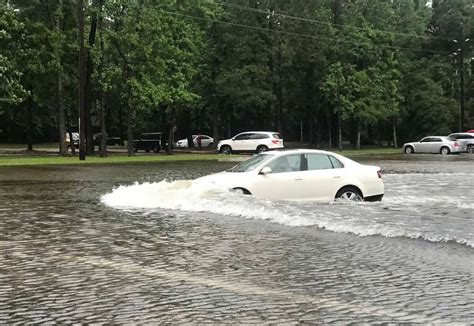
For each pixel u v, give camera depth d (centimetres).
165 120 5584
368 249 905
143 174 2502
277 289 676
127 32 4056
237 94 5091
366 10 6269
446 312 586
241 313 584
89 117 4416
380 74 5900
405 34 6475
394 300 630
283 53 5394
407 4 6794
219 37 5194
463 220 1154
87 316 580
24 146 6988
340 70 5556
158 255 863
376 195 1452
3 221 1195
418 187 1869
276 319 564
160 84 4419
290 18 5431
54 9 4247
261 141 4578
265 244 943
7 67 3781
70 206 1431
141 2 4266
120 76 4122
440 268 781
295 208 1298
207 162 3538
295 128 7769
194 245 937
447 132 6519
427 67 6562
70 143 4944
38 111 7069
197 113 6738
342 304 615
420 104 6397
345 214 1227
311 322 554
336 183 1416
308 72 5862
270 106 6234
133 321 562
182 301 629
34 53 4078
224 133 6938
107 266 797
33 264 812
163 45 4309
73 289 682
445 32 6956
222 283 704
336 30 5734
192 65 4881
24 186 1967
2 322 564
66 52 4159
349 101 5588
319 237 1003
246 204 1328
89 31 4309
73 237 1014
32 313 591
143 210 1344
